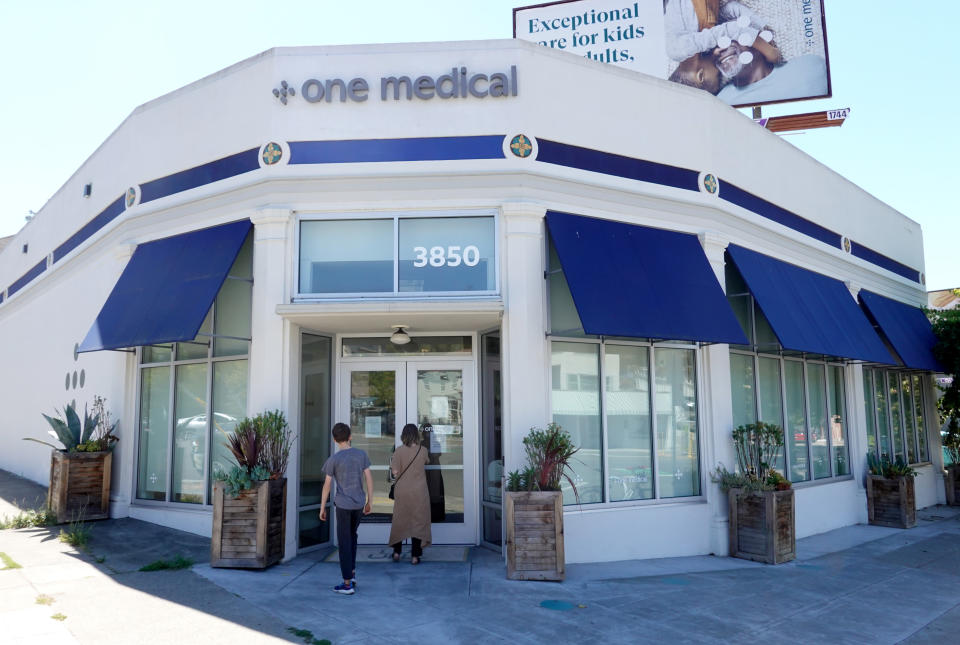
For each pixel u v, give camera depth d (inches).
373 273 351.9
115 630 222.4
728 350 400.8
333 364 381.4
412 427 335.0
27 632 217.3
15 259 701.3
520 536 303.1
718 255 402.3
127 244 410.0
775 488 366.3
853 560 369.7
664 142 397.1
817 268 504.7
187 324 328.8
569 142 367.9
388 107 358.6
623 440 366.0
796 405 474.6
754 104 678.5
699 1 701.9
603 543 345.4
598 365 362.6
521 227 346.6
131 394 412.8
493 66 362.3
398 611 254.7
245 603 255.0
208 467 369.1
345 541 277.3
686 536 366.0
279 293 344.2
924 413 661.3
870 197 598.5
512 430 330.0
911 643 240.1
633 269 357.7
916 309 655.8
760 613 267.0
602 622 249.0
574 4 720.3
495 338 371.9
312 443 362.6
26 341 633.0
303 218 354.6
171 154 400.5
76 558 311.9
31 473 577.9
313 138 356.8
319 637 223.1
